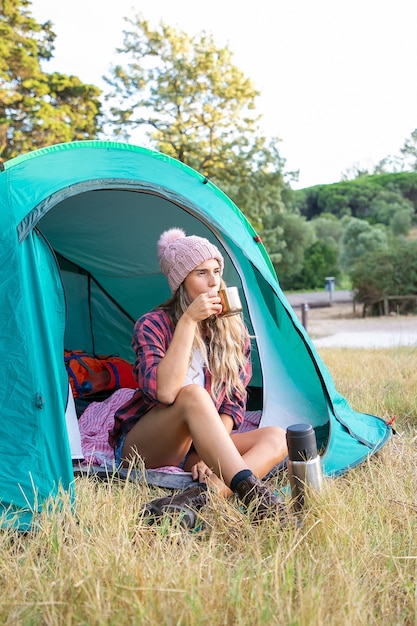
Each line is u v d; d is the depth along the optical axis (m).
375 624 1.84
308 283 37.22
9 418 2.72
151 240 4.58
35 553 2.23
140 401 3.07
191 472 2.89
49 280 3.05
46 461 2.69
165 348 2.99
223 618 1.80
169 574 1.96
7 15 16.95
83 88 18.58
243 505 2.51
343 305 22.92
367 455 3.34
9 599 1.89
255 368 4.43
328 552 2.18
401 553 2.25
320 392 3.63
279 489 2.92
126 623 1.76
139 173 3.51
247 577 1.99
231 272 4.21
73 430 3.23
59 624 1.79
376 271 18.61
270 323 3.67
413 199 48.41
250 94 18.61
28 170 3.26
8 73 16.83
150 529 2.35
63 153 3.47
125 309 5.36
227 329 3.09
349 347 10.05
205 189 3.82
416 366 6.35
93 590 1.87
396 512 2.58
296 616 1.75
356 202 49.31
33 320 2.88
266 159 19.58
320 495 2.50
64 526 2.38
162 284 5.02
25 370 2.78
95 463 3.18
